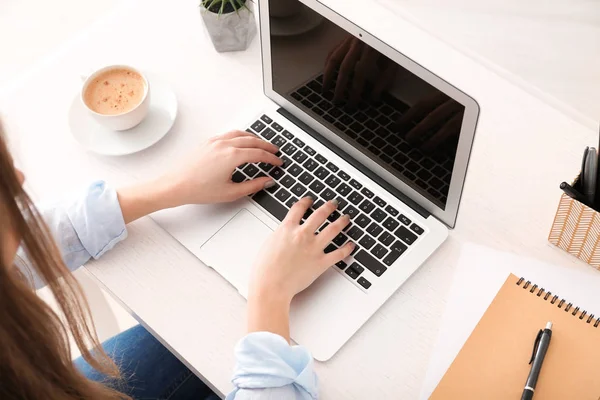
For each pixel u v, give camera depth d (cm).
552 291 95
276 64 106
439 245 99
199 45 122
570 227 94
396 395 89
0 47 212
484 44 169
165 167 110
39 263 72
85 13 216
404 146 96
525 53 165
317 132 110
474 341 92
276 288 93
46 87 119
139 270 100
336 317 94
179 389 117
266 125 112
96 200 100
